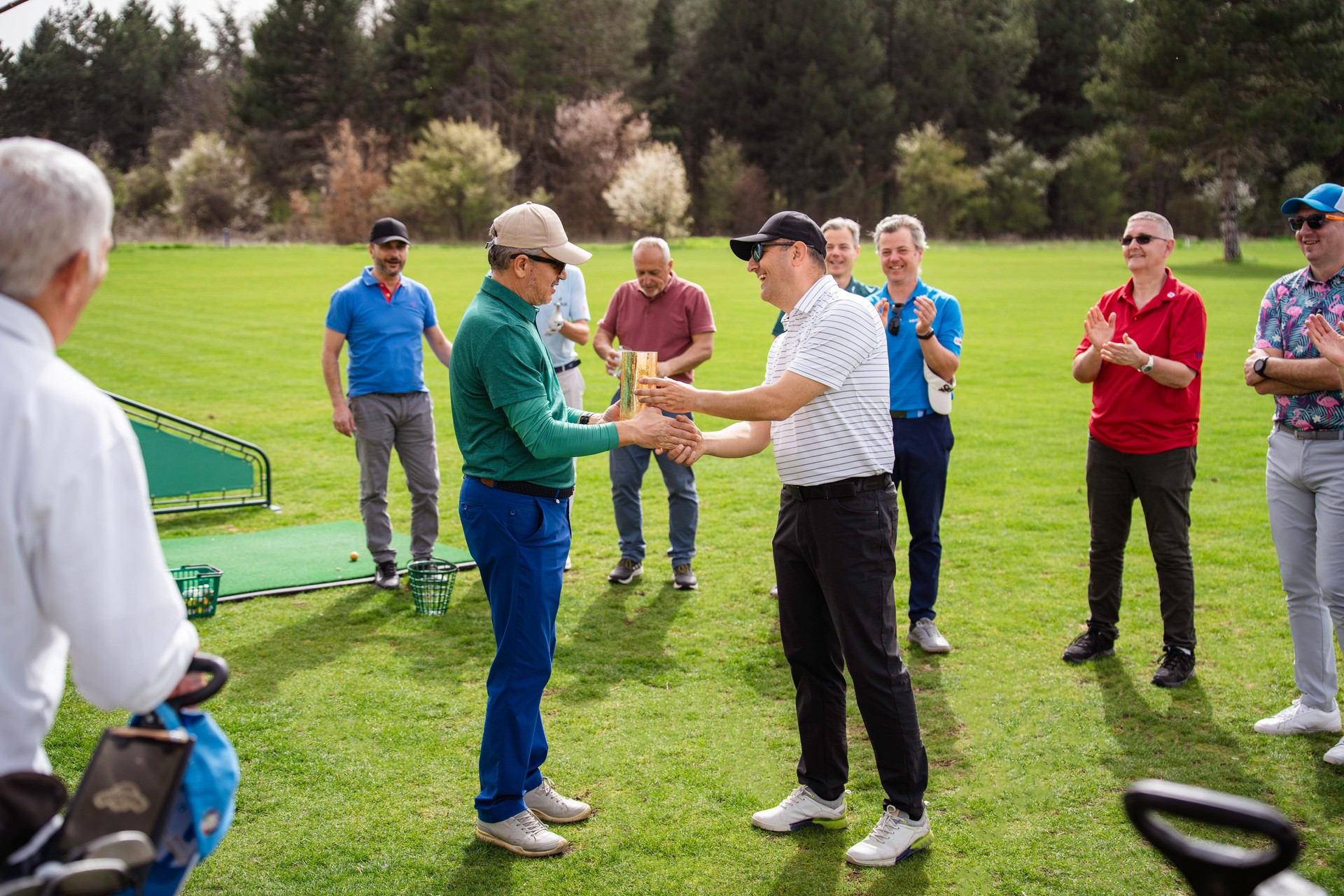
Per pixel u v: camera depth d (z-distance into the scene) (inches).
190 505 322.7
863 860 130.6
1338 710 166.9
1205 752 159.6
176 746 70.4
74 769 151.5
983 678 190.7
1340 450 156.9
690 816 143.5
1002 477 360.8
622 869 130.2
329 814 142.0
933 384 202.1
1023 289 1098.1
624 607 233.5
